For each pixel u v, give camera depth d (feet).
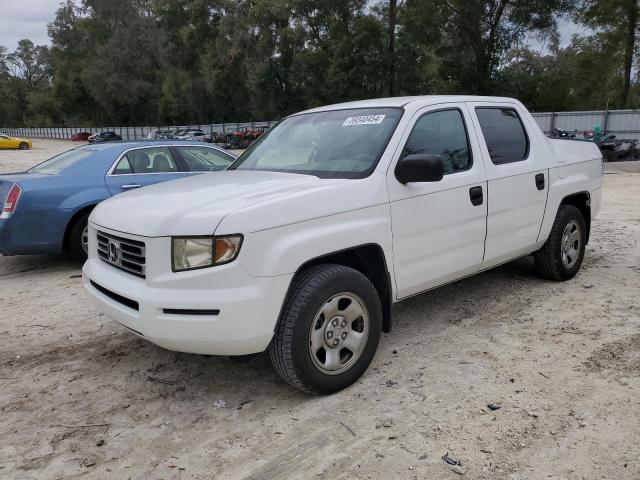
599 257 21.90
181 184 13.11
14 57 350.84
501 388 11.55
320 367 11.08
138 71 229.66
